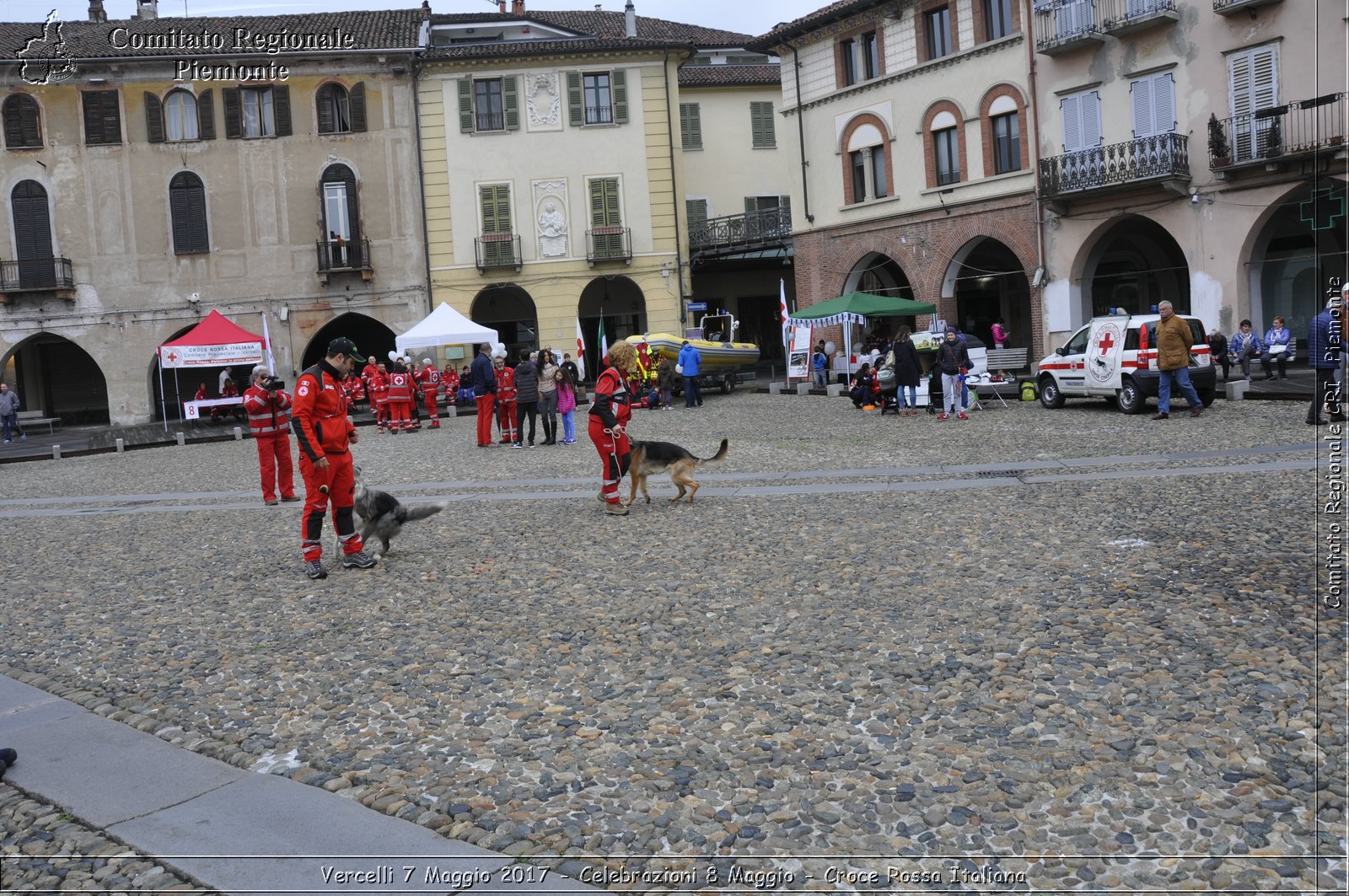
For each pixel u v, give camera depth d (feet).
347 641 23.94
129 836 14.65
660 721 17.94
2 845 14.60
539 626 24.14
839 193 120.57
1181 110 89.86
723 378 111.14
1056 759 15.51
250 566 33.42
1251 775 14.62
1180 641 20.02
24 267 122.01
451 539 35.86
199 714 19.58
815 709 18.02
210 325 101.30
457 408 113.29
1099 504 34.76
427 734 17.98
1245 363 80.38
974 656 20.10
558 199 130.72
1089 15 94.53
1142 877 12.45
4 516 49.24
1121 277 111.75
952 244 109.60
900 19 111.24
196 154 124.06
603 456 38.75
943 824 13.91
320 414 30.73
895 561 28.35
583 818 14.58
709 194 147.84
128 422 124.57
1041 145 100.63
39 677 22.35
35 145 121.80
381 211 127.54
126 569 33.94
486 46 127.95
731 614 24.21
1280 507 31.76
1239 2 83.56
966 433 59.72
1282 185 83.66
